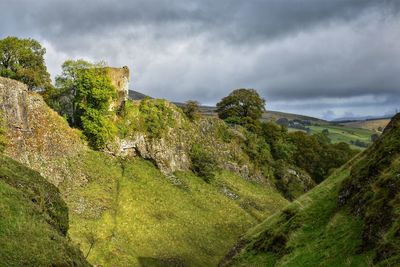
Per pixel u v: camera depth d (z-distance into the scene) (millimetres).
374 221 28469
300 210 42625
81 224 66688
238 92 143750
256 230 51344
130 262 63719
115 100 94562
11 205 32375
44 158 73250
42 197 39344
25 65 91750
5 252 27047
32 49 92938
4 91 68562
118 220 72875
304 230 39062
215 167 109188
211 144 114500
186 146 105688
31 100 75750
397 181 29328
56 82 94062
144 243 70750
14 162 42656
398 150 33938
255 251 45281
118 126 92938
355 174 37625
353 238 30234
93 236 65312
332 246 31969
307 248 34969
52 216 38656
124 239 69125
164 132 100938
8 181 37094
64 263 29797
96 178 80250
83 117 87500
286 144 141250
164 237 74750
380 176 32219
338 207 37688
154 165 95562
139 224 74812
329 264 29875
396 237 24578
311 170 148000
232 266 46188
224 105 145625
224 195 101188
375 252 25844
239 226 90062
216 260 75062
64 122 83875
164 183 91562
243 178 116438
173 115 106250
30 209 33906
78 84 88812
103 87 89750
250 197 107500
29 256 28016
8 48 88875
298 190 129250
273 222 47375
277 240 42250
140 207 79562
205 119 118375
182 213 84750
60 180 73250
